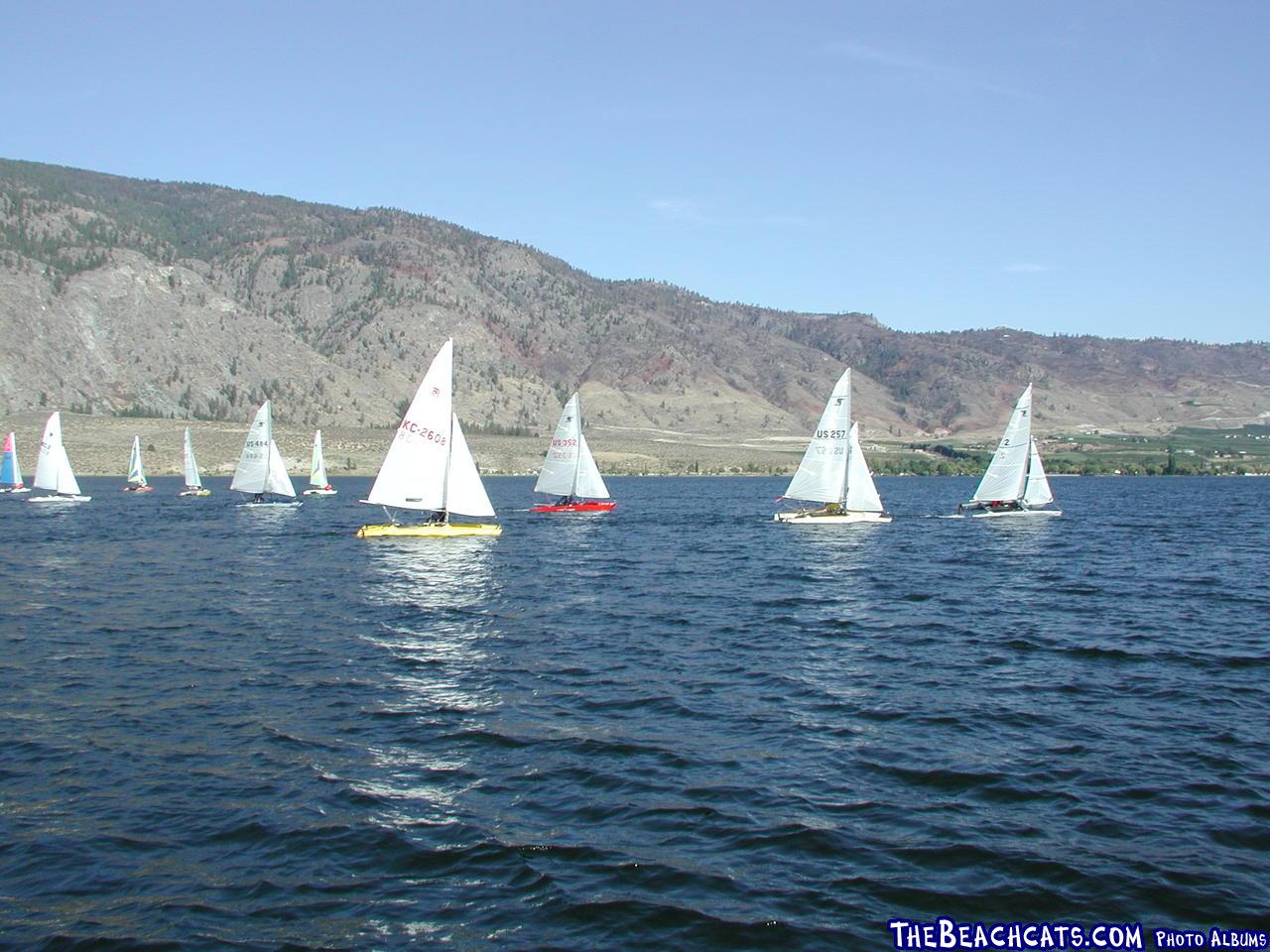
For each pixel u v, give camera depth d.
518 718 21.09
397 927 12.24
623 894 13.06
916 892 13.20
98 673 25.03
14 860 13.88
